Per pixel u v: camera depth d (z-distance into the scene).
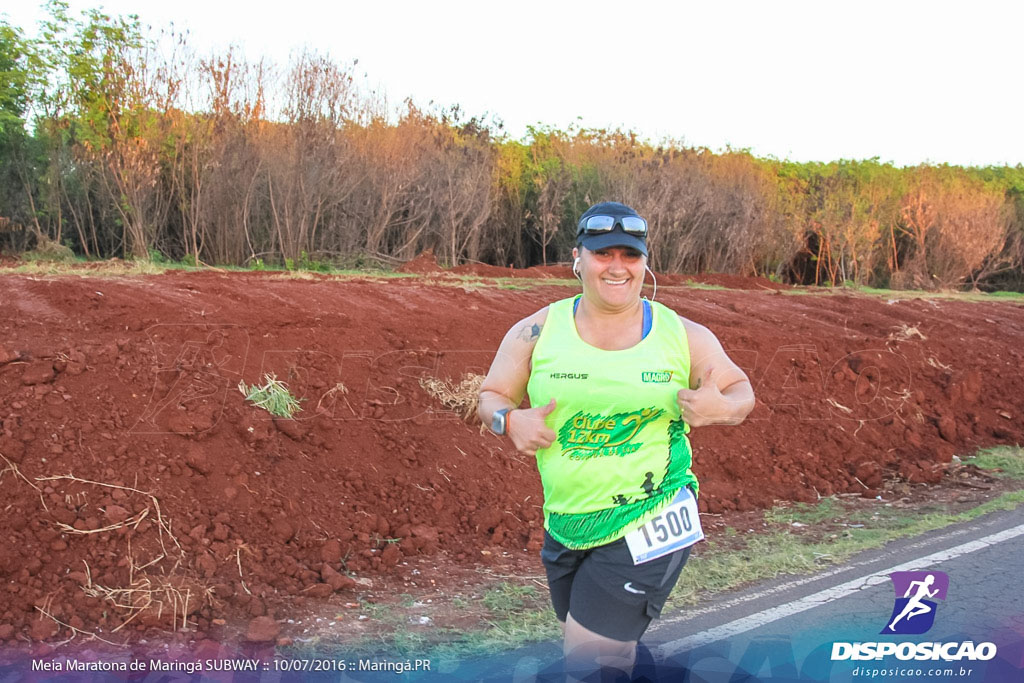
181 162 13.14
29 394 5.26
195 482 5.07
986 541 5.68
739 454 7.29
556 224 15.90
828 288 15.88
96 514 4.59
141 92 12.90
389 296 8.66
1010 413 9.39
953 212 19.08
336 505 5.39
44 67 12.82
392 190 14.21
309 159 13.39
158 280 8.21
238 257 13.56
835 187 18.88
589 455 2.94
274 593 4.52
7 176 12.66
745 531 5.97
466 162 15.02
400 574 4.96
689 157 16.91
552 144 16.61
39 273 8.49
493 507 5.82
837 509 6.54
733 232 16.73
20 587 4.11
